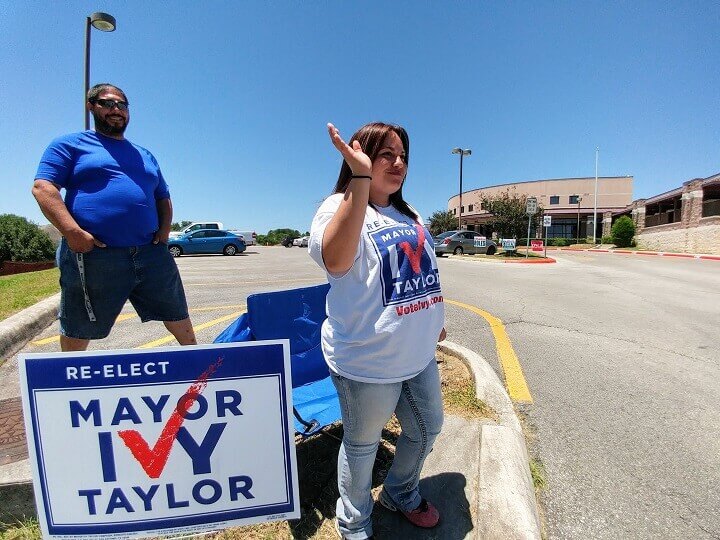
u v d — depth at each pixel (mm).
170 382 1530
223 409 1584
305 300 2746
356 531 1738
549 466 2461
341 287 1562
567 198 50094
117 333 4980
